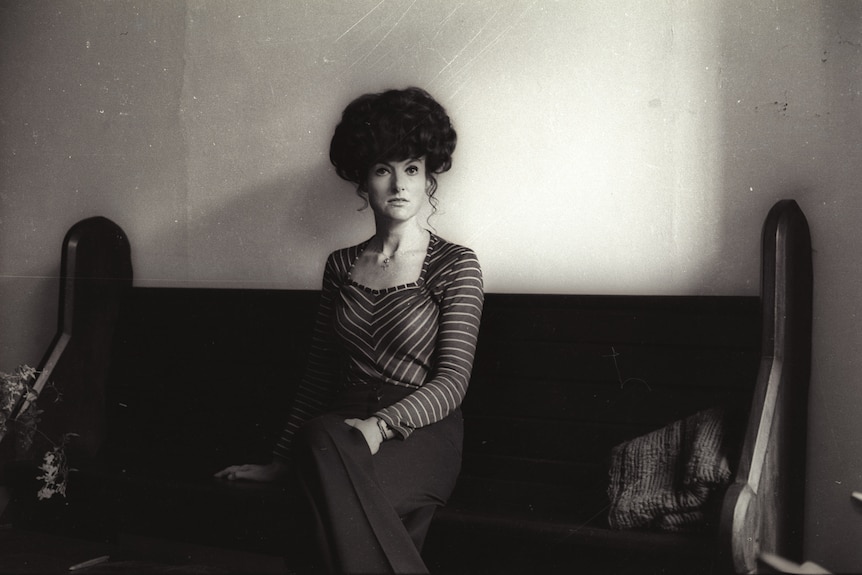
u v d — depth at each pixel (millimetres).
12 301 3629
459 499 2359
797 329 2287
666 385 2412
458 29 2854
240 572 2512
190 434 2967
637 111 2613
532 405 2549
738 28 2506
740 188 2500
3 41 3646
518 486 2490
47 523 2787
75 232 3078
